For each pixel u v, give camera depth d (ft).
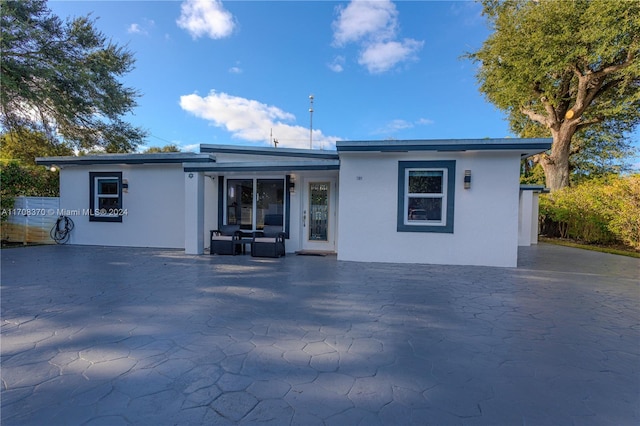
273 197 30.07
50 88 34.68
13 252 28.19
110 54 40.01
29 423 6.09
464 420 6.33
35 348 9.32
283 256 27.37
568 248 36.17
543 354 9.36
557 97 52.75
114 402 6.78
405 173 24.06
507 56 51.52
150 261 24.36
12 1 32.30
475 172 23.08
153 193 32.07
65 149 46.11
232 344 9.76
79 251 29.14
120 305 13.48
